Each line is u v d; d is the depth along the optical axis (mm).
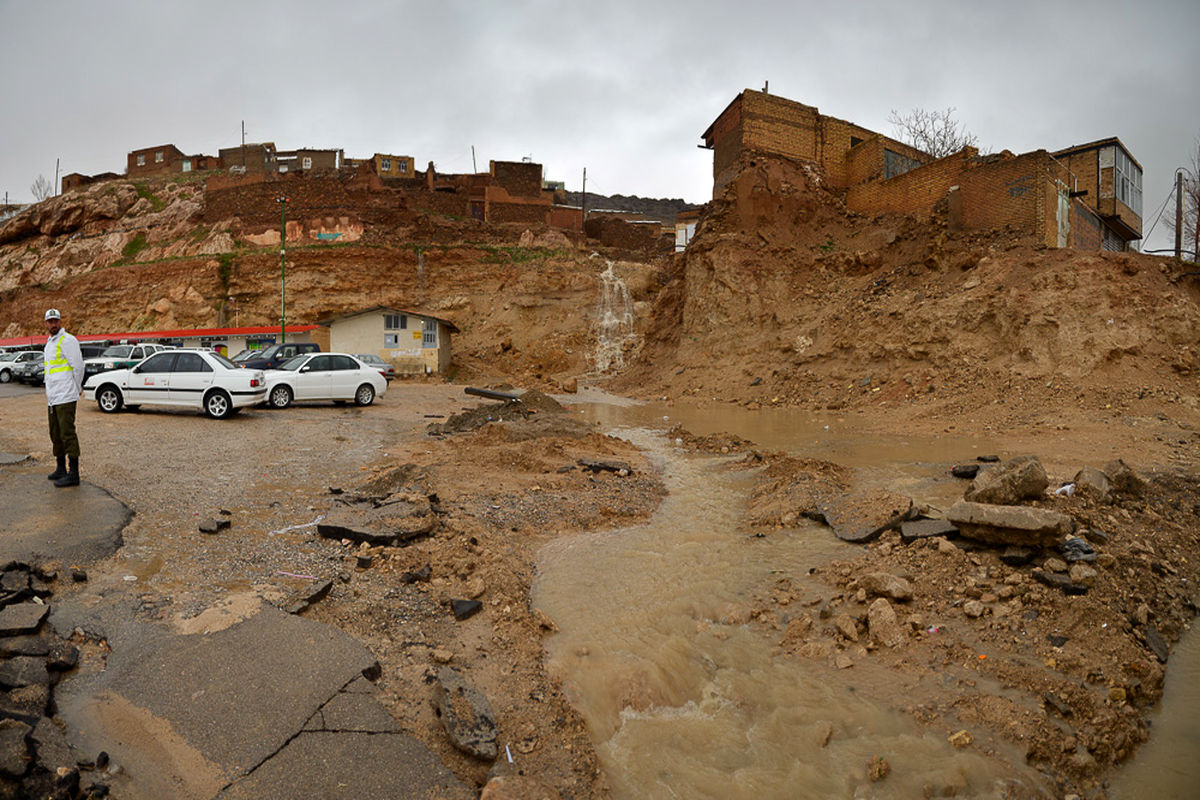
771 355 25891
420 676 4684
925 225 25453
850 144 31641
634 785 3998
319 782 3590
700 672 5254
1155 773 4266
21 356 28594
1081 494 7797
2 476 8523
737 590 6641
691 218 58438
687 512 9477
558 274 45156
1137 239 32125
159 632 4840
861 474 10797
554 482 10523
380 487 9398
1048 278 18922
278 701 4156
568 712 4520
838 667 5273
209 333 39125
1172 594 6316
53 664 4312
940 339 20359
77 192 65750
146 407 16312
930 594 6145
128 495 8109
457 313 46531
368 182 54062
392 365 37688
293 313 45844
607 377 36969
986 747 4305
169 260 47969
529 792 3637
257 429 14367
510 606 5922
